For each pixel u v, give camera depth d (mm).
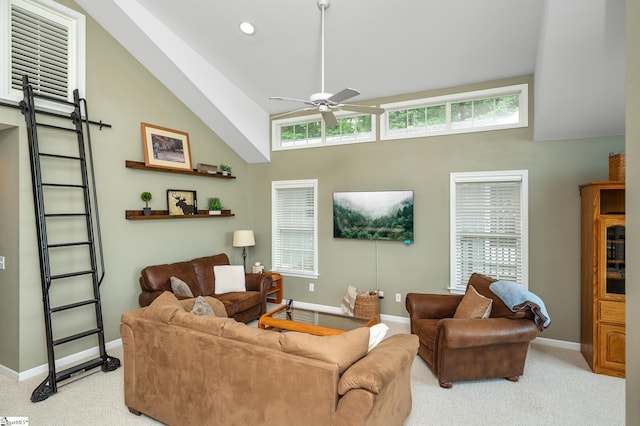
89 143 3627
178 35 4281
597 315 3350
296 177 5691
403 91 4781
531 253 4145
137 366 2611
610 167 3488
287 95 5203
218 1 3727
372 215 5012
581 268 3873
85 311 3756
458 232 4602
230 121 5074
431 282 4715
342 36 3928
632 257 1481
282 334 2096
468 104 4586
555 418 2654
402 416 2402
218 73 4867
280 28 3949
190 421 2338
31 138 3133
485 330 2977
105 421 2594
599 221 3334
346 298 5031
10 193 3270
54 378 2973
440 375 3133
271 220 5949
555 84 3250
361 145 5148
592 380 3234
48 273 3064
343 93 2865
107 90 4008
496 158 4320
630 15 1506
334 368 1860
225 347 2180
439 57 4047
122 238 4168
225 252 5695
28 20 3354
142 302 4129
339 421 1833
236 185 5914
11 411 2721
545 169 4078
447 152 4594
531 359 3689
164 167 4555
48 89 3488
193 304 2979
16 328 3227
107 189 4008
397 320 4930
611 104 3379
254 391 2086
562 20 2658
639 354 1404
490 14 3396
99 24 3930
